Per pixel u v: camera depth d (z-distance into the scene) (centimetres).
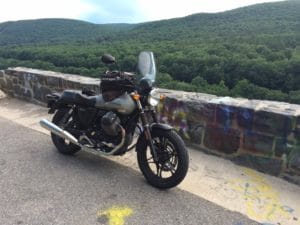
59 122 450
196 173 392
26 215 305
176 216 305
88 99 399
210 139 440
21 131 544
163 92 514
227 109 415
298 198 341
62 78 650
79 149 444
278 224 297
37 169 400
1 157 437
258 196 343
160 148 353
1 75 809
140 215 306
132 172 394
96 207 318
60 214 307
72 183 365
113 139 377
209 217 305
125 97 359
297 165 365
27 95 748
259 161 396
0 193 343
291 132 366
